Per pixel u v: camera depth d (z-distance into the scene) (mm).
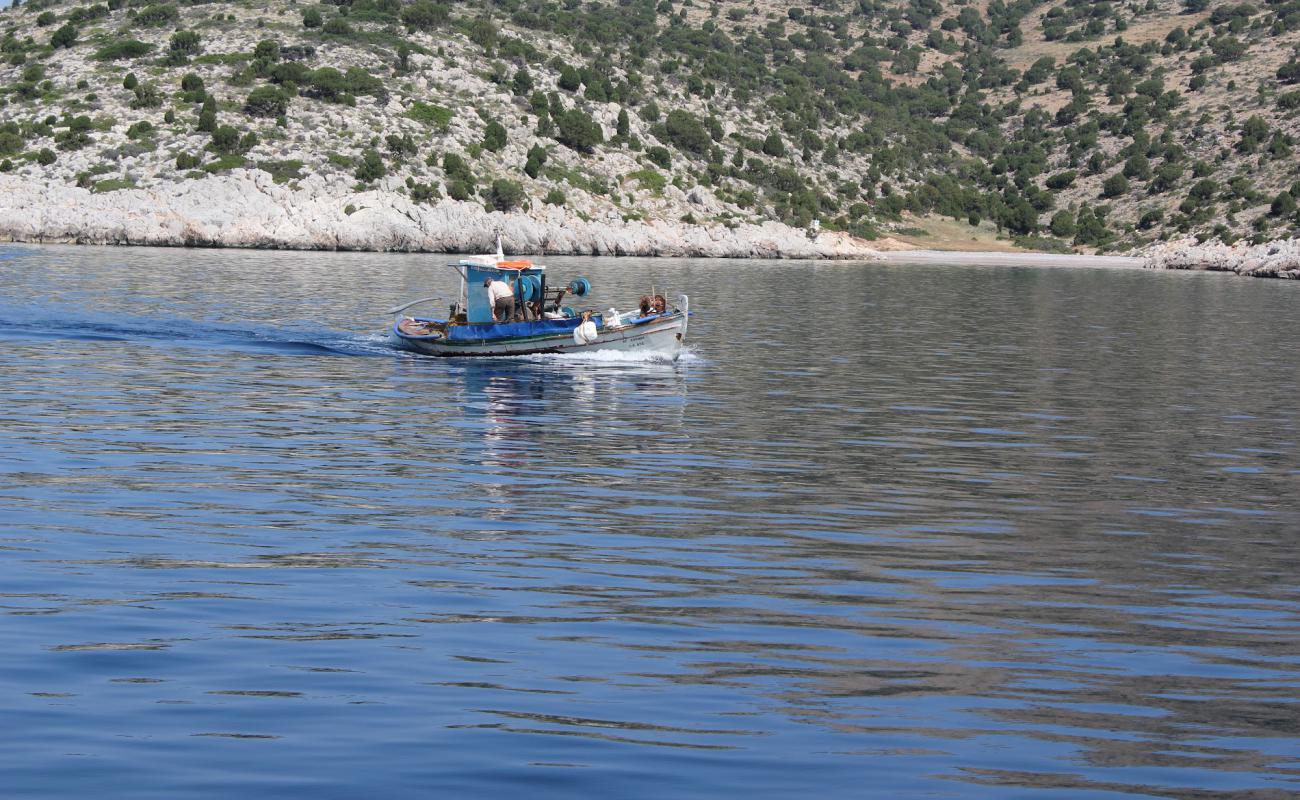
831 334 58469
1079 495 25984
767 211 169125
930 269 135125
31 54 168875
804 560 20438
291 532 21250
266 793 11516
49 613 16531
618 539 21422
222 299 66062
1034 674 15352
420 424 32375
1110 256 174000
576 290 48719
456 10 199625
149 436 29484
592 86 181375
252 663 14883
